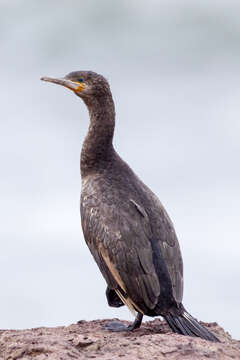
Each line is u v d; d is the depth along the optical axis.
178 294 13.75
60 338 12.88
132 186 15.10
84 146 16.17
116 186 15.02
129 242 14.01
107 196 14.78
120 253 14.00
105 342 12.65
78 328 14.49
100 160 15.88
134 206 14.49
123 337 13.19
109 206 14.56
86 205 14.93
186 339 12.41
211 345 12.22
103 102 16.48
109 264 14.16
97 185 15.16
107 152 15.97
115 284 14.20
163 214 14.77
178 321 13.40
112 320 15.26
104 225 14.38
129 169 15.80
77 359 11.84
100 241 14.36
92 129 16.28
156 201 15.01
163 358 11.70
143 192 15.02
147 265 13.77
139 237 14.03
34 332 13.80
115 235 14.15
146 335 12.88
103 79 16.58
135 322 14.26
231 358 11.84
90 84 16.58
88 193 15.09
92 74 16.64
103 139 16.12
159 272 13.77
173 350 11.95
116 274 14.03
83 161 16.09
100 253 14.41
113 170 15.63
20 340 12.77
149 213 14.53
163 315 13.54
